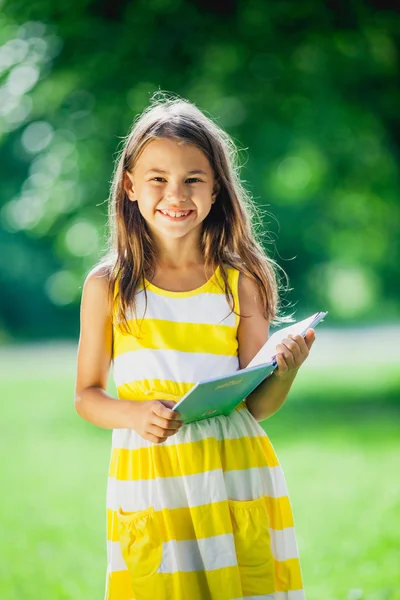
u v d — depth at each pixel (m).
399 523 6.73
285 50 14.52
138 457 3.17
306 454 10.32
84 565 6.00
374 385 17.03
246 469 3.18
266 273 3.48
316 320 3.17
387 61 15.23
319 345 28.02
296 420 13.16
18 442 12.21
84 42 14.52
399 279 41.22
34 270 35.56
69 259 21.59
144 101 14.66
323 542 6.28
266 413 3.36
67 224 17.69
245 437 3.22
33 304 36.03
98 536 6.86
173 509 3.12
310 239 30.50
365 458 9.92
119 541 3.16
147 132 3.35
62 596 5.27
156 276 3.37
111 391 15.04
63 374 21.45
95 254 18.95
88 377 3.33
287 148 17.36
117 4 14.53
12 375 21.55
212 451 3.14
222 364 3.29
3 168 23.22
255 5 14.05
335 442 11.09
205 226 3.47
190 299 3.33
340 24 14.51
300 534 6.56
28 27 14.73
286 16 14.23
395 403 14.56
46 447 11.73
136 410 3.09
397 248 27.22
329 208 23.84
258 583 3.11
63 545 6.58
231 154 3.73
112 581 3.16
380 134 16.62
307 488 8.36
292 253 35.84
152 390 3.23
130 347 3.29
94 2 14.51
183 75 14.50
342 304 42.91
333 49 14.92
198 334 3.30
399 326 37.50
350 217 23.67
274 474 3.26
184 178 3.30
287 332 3.25
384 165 17.59
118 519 3.16
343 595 5.04
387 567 5.56
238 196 3.51
